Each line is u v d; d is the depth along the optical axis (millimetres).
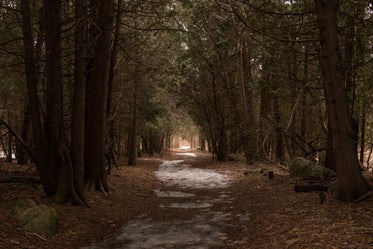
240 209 7648
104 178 9375
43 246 4785
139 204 8625
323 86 9680
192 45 13898
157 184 13062
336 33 6465
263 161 19094
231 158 22422
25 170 10320
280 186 9594
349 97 8859
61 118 7461
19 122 14773
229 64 21156
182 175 16422
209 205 8492
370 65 8289
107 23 8977
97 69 9023
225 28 12602
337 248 3891
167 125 30688
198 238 5492
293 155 16422
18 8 7727
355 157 6527
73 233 5625
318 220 5312
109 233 5863
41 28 8039
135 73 15453
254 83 17438
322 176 9633
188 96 23734
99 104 9102
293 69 12336
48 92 7230
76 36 7777
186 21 10922
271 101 17562
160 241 5336
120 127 20156
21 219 5340
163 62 14305
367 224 4637
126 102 19469
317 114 14070
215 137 24094
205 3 10281
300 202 7016
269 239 4973
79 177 7664
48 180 7266
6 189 7652
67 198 7285
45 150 7262
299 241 4461
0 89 9367
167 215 7352
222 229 6051
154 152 41781
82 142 7848
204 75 22188
